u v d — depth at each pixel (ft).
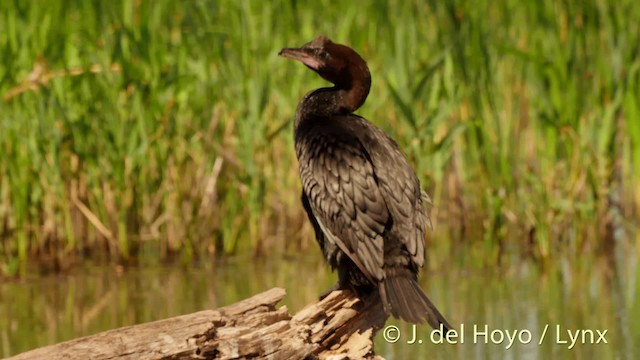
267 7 51.49
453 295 43.78
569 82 51.72
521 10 57.57
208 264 49.55
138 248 51.29
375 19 54.08
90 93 49.52
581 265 48.91
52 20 49.65
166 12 52.06
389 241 28.22
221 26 52.03
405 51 50.60
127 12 49.96
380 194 28.58
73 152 49.70
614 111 51.72
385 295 27.53
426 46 54.54
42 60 48.78
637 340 37.83
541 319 40.40
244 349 26.02
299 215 52.75
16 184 48.06
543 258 49.55
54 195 49.70
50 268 48.96
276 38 52.49
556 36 51.90
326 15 53.88
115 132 49.19
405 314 27.07
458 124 49.73
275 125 52.95
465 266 48.85
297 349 26.58
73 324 39.86
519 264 49.29
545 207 50.03
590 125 51.96
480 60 50.47
